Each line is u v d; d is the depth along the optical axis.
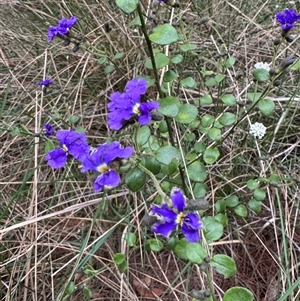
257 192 0.22
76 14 0.33
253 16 0.33
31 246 0.24
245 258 0.25
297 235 0.25
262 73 0.21
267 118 0.28
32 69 0.33
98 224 0.25
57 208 0.27
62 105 0.29
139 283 0.24
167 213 0.15
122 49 0.31
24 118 0.30
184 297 0.23
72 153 0.17
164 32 0.18
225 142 0.27
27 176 0.25
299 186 0.25
